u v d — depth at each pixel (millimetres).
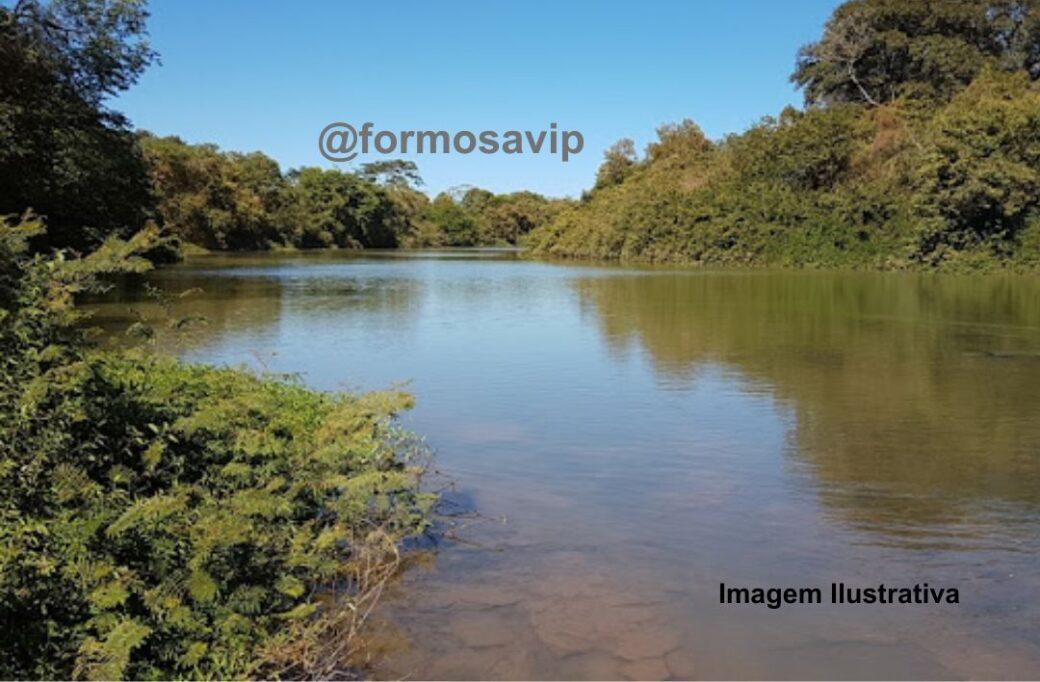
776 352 14547
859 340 16062
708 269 44844
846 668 4254
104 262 5258
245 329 17719
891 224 43406
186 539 4461
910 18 58125
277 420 6520
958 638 4547
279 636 4270
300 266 47750
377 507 6043
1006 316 20234
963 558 5586
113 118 27859
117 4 25656
